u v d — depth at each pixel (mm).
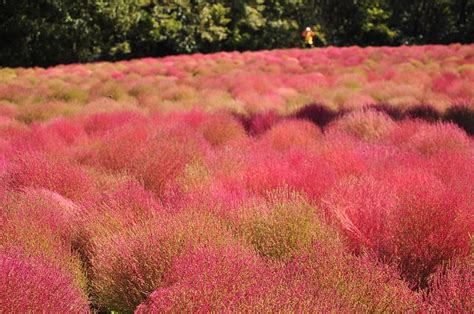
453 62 20281
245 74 18531
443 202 3871
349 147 6414
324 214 4168
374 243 3811
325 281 3014
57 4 31734
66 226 4242
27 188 4848
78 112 12141
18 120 11523
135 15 34656
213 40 39469
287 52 30156
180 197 4719
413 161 5781
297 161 5785
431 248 3623
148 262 3352
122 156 6371
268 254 3641
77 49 33312
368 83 15859
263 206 4004
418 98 12602
